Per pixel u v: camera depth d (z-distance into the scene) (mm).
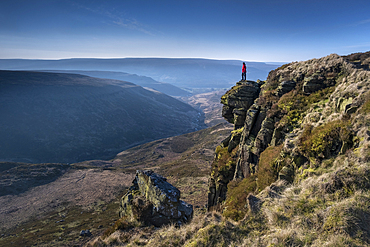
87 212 113250
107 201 126938
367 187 7117
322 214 6836
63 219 105062
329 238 5879
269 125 22281
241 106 30547
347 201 6836
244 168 25406
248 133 25969
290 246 6168
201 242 7750
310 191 8570
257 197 9586
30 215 113875
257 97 29469
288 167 13891
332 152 10891
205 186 121375
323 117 15359
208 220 9016
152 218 12359
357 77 15688
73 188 148750
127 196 15383
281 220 7477
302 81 22828
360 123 10281
